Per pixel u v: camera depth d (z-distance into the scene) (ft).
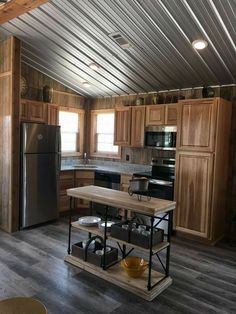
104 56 13.85
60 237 13.41
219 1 8.59
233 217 13.53
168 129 15.15
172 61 13.00
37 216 14.88
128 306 8.13
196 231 13.37
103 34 11.85
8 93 13.65
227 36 10.28
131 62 13.88
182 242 13.44
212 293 9.02
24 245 12.30
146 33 11.10
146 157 17.56
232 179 14.28
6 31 13.04
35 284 9.11
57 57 15.01
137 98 17.90
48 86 17.38
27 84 16.46
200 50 11.59
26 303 5.11
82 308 7.97
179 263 11.11
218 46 11.07
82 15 10.87
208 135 12.88
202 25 9.91
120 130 17.54
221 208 13.89
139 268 9.16
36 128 14.46
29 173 14.33
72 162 19.86
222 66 12.59
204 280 9.84
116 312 7.84
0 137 14.35
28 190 14.34
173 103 15.35
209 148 12.85
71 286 9.05
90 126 20.40
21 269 10.09
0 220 14.58
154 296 8.58
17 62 13.50
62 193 16.97
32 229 14.49
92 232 9.98
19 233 13.84
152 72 14.52
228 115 13.74
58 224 15.42
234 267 11.00
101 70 15.55
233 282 9.81
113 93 18.71
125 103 18.54
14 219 14.03
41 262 10.67
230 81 13.93
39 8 10.98
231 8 8.78
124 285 8.96
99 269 9.72
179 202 13.79
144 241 8.70
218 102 12.61
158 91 16.92
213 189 12.84
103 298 8.46
